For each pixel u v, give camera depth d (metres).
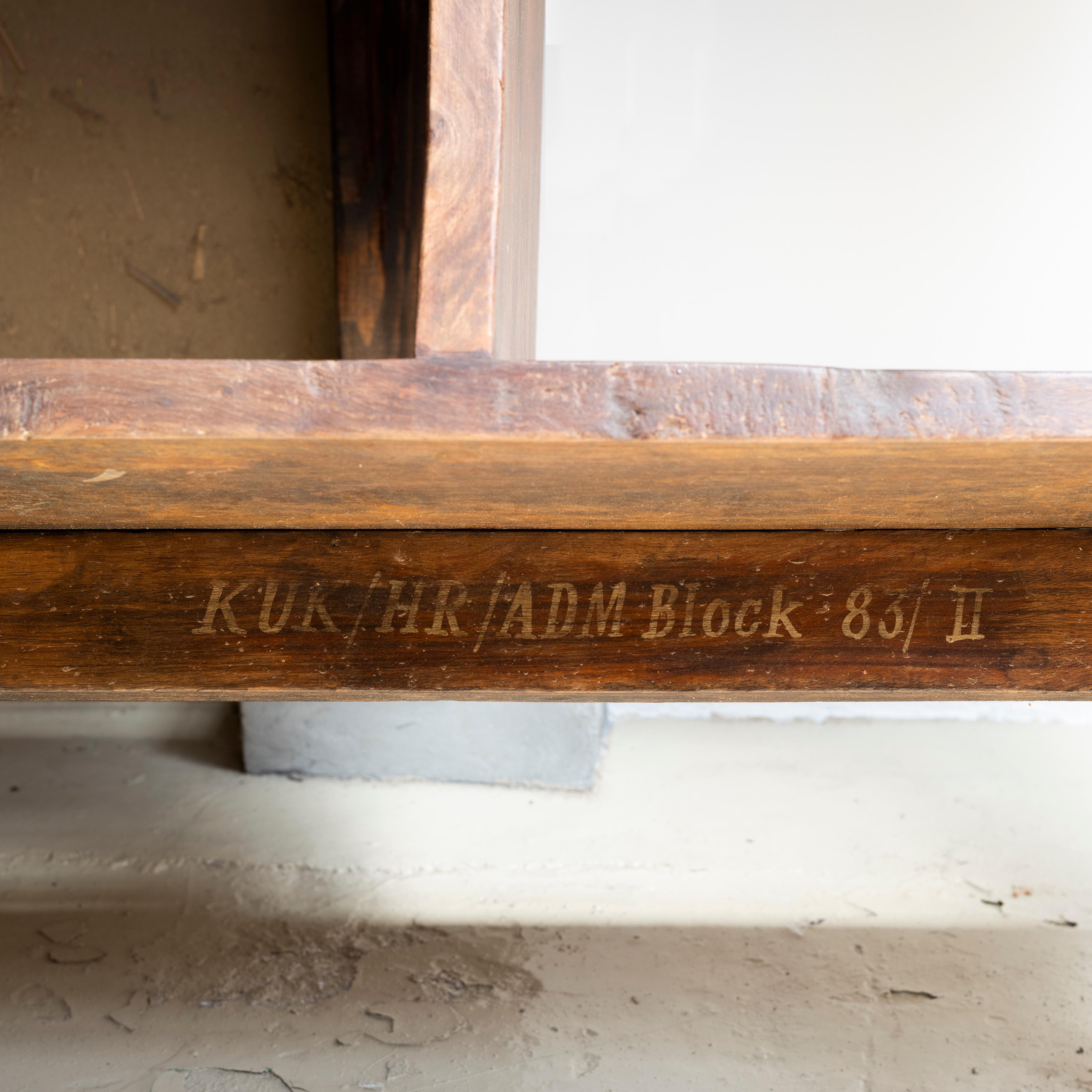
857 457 0.69
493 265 0.80
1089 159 2.41
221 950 1.62
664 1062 1.33
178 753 2.47
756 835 2.03
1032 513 0.85
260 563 0.92
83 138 2.21
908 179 2.43
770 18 2.40
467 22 0.88
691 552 0.92
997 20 2.38
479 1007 1.46
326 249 2.24
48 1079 1.28
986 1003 1.47
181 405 0.66
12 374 0.67
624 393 0.67
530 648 0.94
